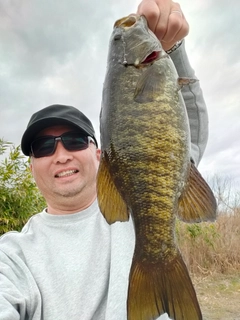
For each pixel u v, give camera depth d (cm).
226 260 176
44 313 49
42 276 51
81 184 57
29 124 58
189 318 31
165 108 33
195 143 51
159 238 33
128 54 34
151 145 33
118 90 34
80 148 58
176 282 33
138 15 36
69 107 59
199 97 50
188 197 34
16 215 119
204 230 185
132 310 32
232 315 126
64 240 54
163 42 38
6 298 45
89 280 50
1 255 52
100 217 56
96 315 48
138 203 33
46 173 58
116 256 50
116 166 34
